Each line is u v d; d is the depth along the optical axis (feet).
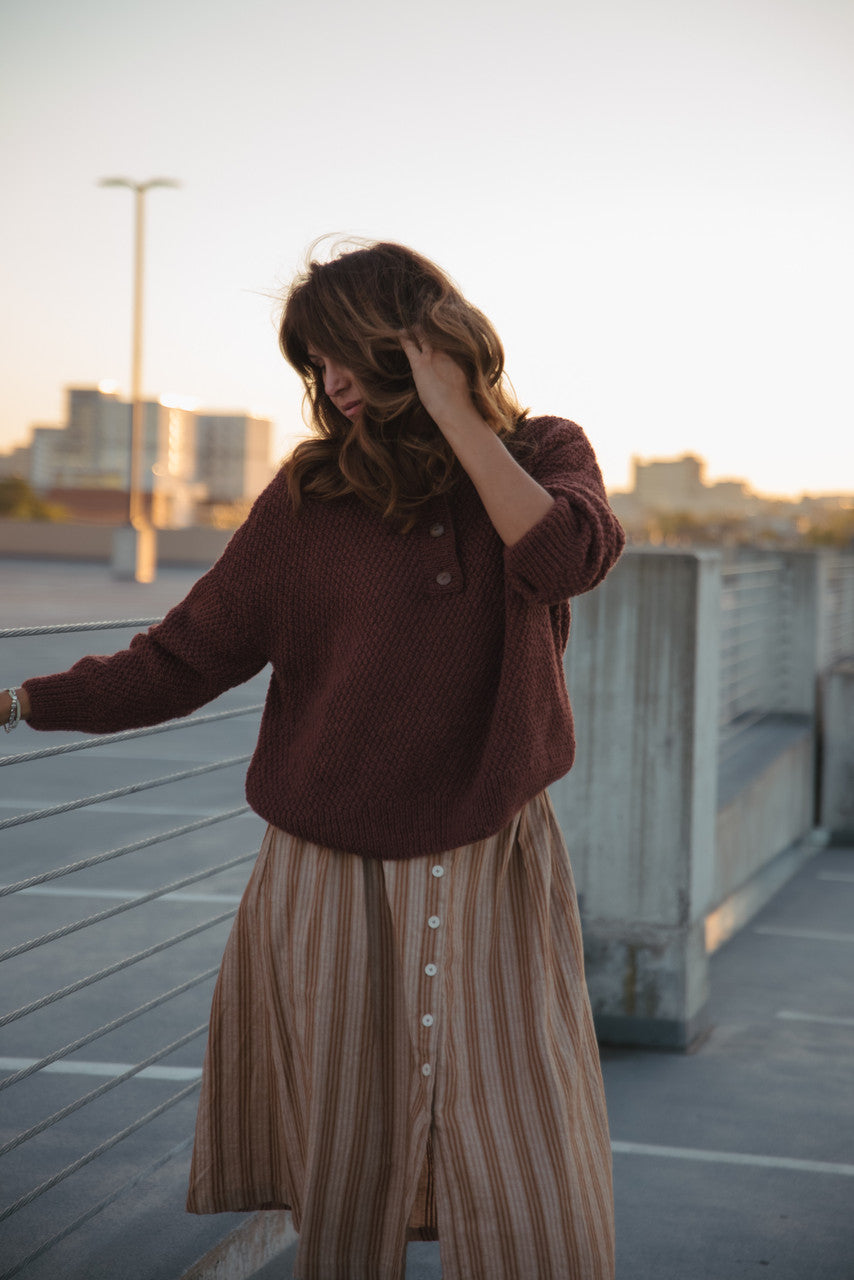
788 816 23.15
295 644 5.85
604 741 13.34
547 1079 5.68
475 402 5.27
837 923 19.44
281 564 5.74
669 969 13.37
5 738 34.27
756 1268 8.68
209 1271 7.65
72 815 24.38
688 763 13.15
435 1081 5.62
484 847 5.74
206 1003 13.93
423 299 5.25
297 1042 5.89
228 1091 6.24
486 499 5.21
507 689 5.50
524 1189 5.53
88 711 5.96
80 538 134.10
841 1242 9.12
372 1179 5.71
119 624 7.04
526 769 5.58
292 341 5.65
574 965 6.06
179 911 17.80
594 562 5.31
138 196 99.19
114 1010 13.60
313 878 5.82
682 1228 9.30
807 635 25.82
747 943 18.22
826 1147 10.93
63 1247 7.72
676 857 13.28
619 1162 10.53
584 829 13.47
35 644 54.65
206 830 23.20
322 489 5.58
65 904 18.02
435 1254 8.80
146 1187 8.71
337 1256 5.73
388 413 5.27
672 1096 12.08
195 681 6.03
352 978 5.71
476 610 5.55
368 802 5.64
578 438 5.79
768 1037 13.99
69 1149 9.81
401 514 5.42
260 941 6.04
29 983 14.48
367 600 5.56
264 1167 6.30
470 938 5.71
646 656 13.19
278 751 6.04
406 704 5.58
